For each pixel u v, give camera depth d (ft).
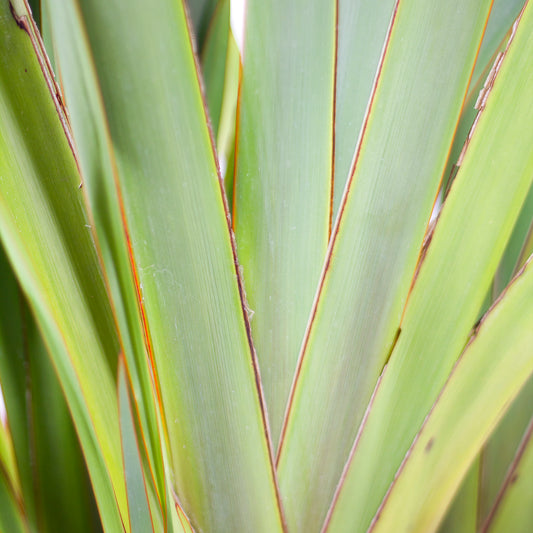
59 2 3.07
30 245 3.32
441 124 3.32
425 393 3.49
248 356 3.34
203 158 3.19
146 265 3.26
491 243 3.44
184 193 3.21
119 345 3.47
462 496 4.06
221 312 3.30
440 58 3.29
